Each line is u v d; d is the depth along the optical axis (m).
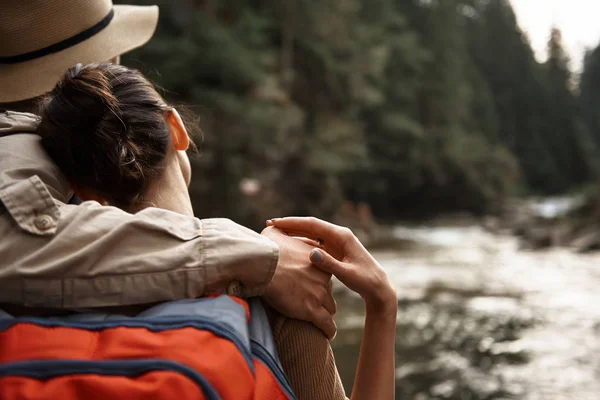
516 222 25.52
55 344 0.63
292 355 0.82
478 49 63.84
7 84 1.07
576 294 9.32
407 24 42.78
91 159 0.82
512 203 40.69
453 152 38.06
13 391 0.58
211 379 0.62
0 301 0.68
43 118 0.84
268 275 0.74
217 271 0.72
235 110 17.58
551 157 62.66
